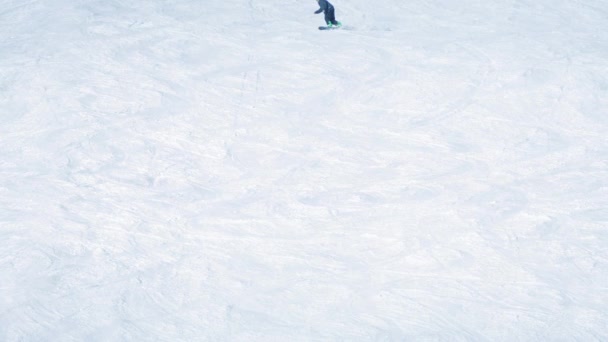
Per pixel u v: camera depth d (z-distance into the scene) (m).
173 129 8.65
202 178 7.45
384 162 7.71
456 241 5.98
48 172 7.54
